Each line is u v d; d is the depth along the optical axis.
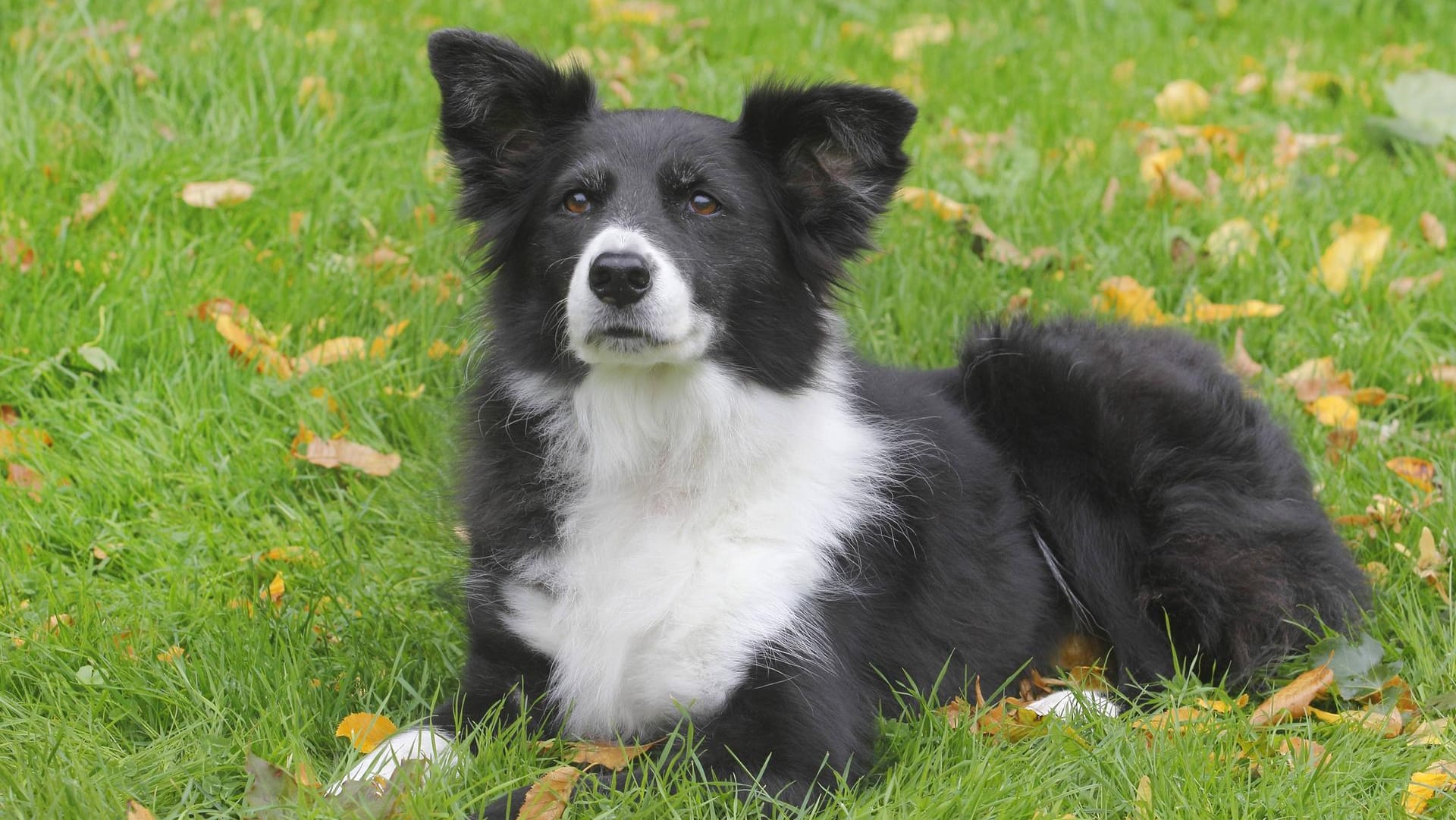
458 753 5.65
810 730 5.68
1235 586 6.97
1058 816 5.52
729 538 6.04
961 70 15.27
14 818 5.27
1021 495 7.28
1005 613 6.78
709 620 5.91
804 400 6.30
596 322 5.75
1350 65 15.86
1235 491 7.19
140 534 8.02
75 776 5.54
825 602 6.02
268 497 8.42
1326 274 10.48
